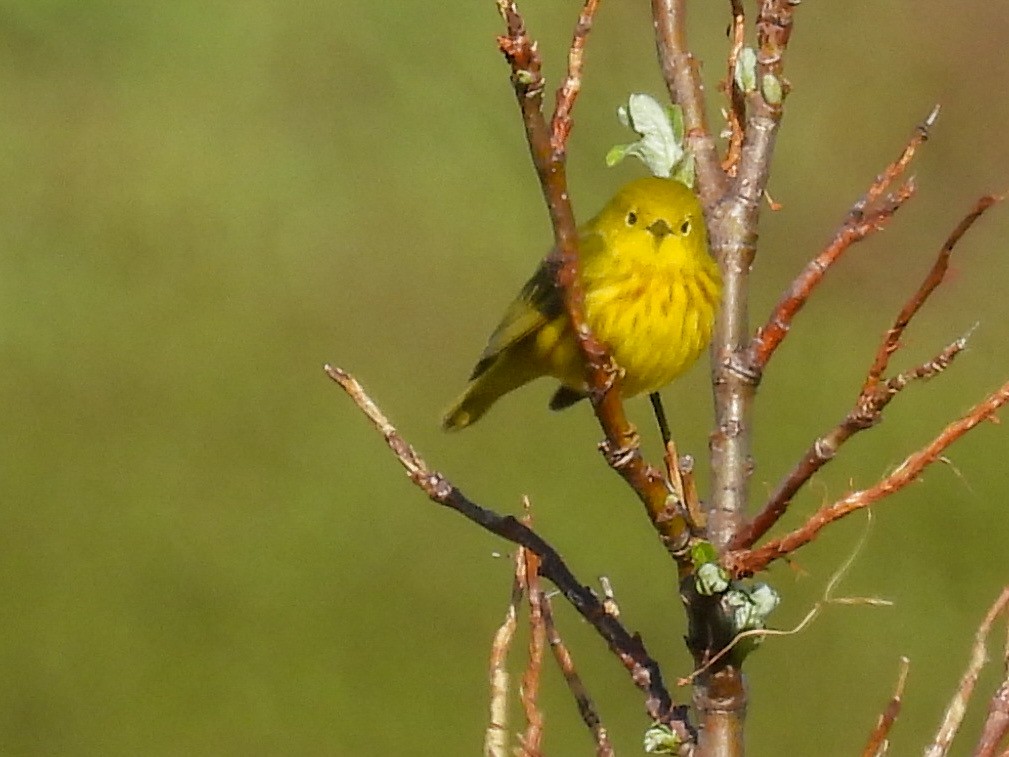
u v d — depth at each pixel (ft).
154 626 44.39
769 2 18.39
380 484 48.06
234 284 54.44
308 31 58.44
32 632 44.42
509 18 14.17
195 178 57.06
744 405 17.44
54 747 41.86
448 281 53.26
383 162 56.13
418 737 41.42
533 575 15.74
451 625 43.96
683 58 19.45
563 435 48.47
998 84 51.49
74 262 55.26
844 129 51.42
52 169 57.98
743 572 15.84
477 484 46.96
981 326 48.60
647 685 16.56
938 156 51.03
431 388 50.96
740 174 18.85
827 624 40.75
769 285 49.19
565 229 15.16
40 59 60.95
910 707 39.06
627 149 19.11
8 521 47.47
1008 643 15.64
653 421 47.37
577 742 39.22
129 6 60.95
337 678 42.75
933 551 42.50
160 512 47.67
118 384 51.60
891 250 50.24
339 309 53.42
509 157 55.36
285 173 56.95
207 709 42.42
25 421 50.75
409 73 57.00
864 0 53.47
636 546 44.39
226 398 51.29
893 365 48.19
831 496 43.86
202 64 59.72
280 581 45.57
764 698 39.52
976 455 45.11
